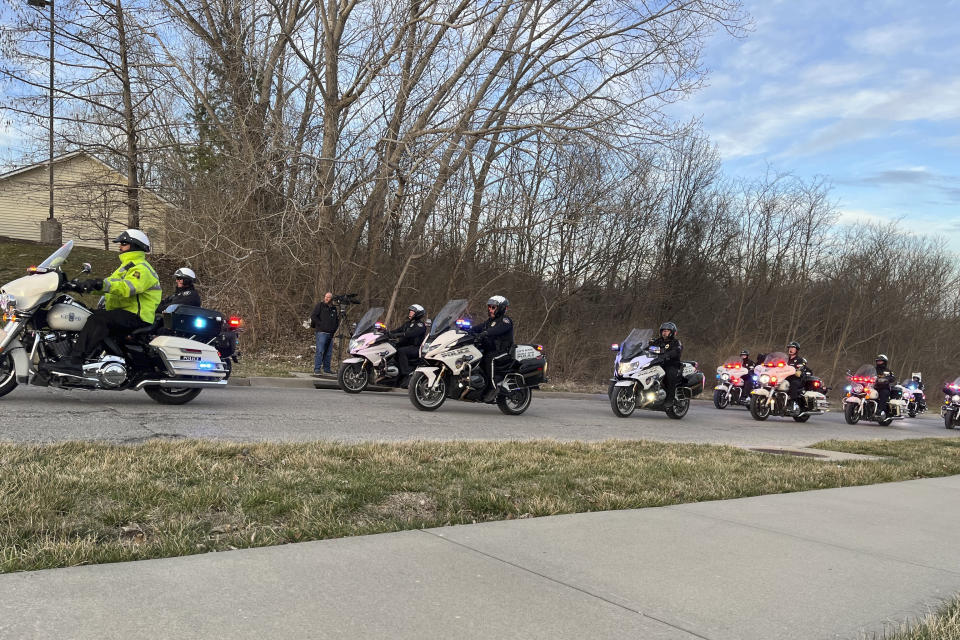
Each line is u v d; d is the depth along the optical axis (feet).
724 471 23.53
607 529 14.94
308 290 66.49
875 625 10.21
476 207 68.44
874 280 143.43
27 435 20.54
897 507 19.84
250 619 8.93
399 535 13.48
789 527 16.30
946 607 11.19
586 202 66.44
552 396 61.77
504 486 18.44
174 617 8.83
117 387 27.53
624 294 104.68
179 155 71.26
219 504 14.24
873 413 59.77
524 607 10.02
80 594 9.42
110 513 12.99
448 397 38.17
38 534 11.84
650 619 9.90
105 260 85.35
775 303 134.31
